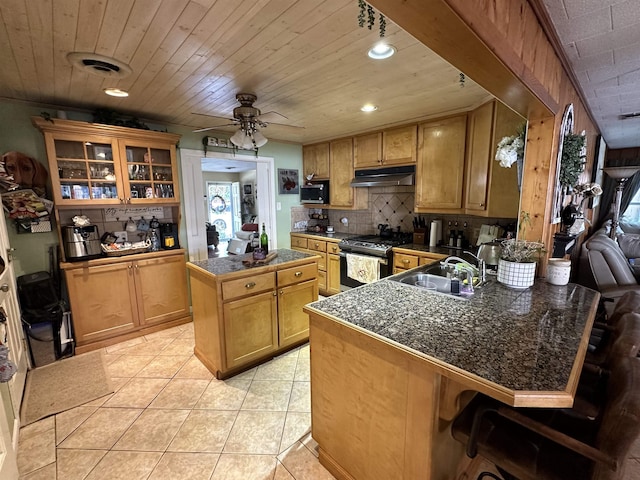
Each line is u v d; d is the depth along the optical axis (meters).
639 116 3.45
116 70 2.01
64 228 2.76
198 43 1.66
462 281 1.98
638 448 1.80
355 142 4.03
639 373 0.97
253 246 3.72
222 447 1.78
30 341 2.58
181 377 2.47
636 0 1.33
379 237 4.15
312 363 1.62
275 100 2.68
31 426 1.94
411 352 1.11
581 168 2.17
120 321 3.04
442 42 1.00
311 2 1.31
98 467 1.65
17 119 2.65
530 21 1.37
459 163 3.02
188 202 3.71
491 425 1.17
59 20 1.43
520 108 1.71
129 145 3.00
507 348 1.14
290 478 1.59
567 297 1.70
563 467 1.00
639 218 6.47
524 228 2.07
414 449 1.20
